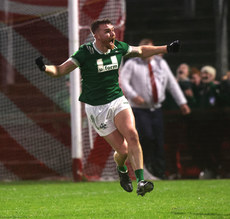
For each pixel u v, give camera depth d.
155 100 34.16
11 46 47.47
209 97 38.03
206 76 38.12
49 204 21.67
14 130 42.84
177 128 39.38
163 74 34.75
